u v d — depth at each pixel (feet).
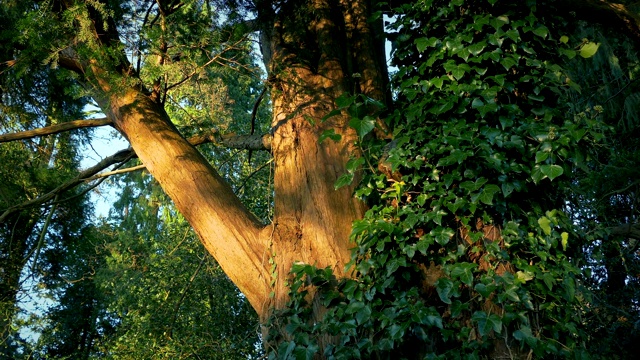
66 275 40.78
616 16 15.78
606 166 24.44
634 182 24.36
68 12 14.49
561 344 11.31
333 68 15.90
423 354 11.57
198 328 29.96
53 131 16.94
